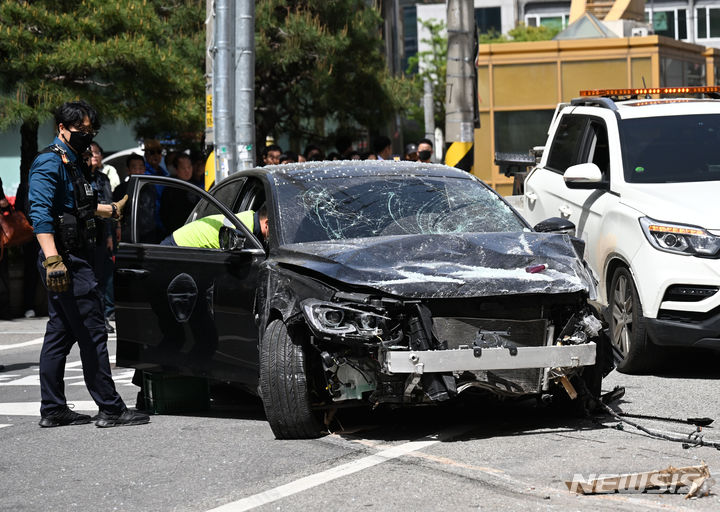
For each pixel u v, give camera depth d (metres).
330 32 48.31
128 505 12.19
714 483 11.97
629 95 26.28
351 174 17.75
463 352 13.96
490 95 50.88
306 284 14.71
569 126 24.44
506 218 17.12
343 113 50.06
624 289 20.12
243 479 13.00
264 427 16.22
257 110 50.66
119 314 18.23
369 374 14.39
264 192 17.58
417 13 151.62
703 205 19.38
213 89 30.80
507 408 16.56
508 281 14.39
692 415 15.99
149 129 42.16
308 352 14.88
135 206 18.17
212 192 19.23
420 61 125.44
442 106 112.06
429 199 17.17
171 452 14.74
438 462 13.27
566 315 14.94
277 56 46.31
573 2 73.44
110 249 30.12
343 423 15.89
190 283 17.03
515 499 11.55
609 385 18.72
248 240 16.39
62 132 16.73
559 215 23.03
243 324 16.08
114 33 37.78
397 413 16.44
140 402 18.80
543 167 25.02
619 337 20.28
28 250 34.56
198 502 12.11
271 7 46.34
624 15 66.19
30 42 35.78
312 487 12.43
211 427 16.45
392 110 50.50
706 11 143.75
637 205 19.98
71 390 21.00
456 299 14.39
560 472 12.62
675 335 18.89
